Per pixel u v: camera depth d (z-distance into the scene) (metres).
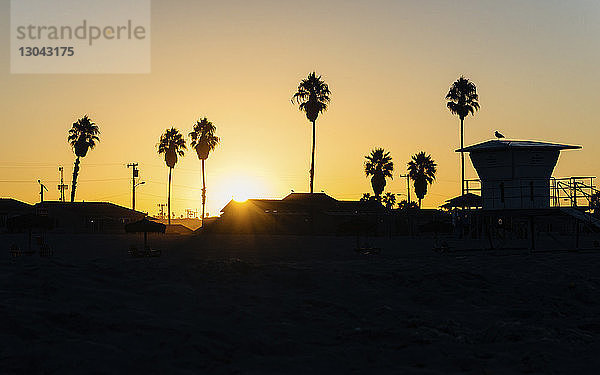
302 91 73.44
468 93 75.25
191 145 95.31
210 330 13.11
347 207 97.06
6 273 17.89
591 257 29.67
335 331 13.96
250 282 19.09
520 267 25.12
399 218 90.00
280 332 13.48
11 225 32.75
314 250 39.34
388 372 10.80
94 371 10.33
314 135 73.12
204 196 94.25
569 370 10.73
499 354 11.85
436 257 32.19
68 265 20.33
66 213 91.75
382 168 100.31
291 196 101.31
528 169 34.19
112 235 75.75
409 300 18.23
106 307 14.71
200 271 19.88
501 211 34.53
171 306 15.38
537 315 16.25
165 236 72.31
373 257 32.47
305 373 10.72
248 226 86.06
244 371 10.68
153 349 11.69
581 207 33.66
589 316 16.50
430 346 12.49
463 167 74.50
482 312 16.75
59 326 13.02
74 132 97.75
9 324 12.63
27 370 10.29
